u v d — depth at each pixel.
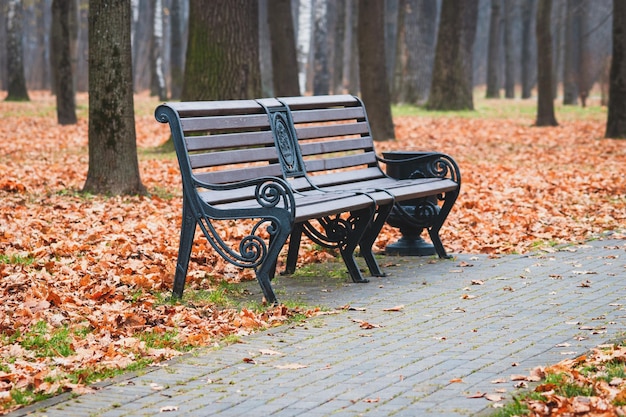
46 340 5.82
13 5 38.69
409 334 5.98
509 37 51.94
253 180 6.83
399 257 8.98
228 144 7.44
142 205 11.68
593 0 60.09
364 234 8.05
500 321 6.29
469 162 18.03
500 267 8.31
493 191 13.57
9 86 39.19
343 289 7.51
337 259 8.88
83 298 6.95
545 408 4.32
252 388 4.91
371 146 9.30
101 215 10.71
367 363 5.31
